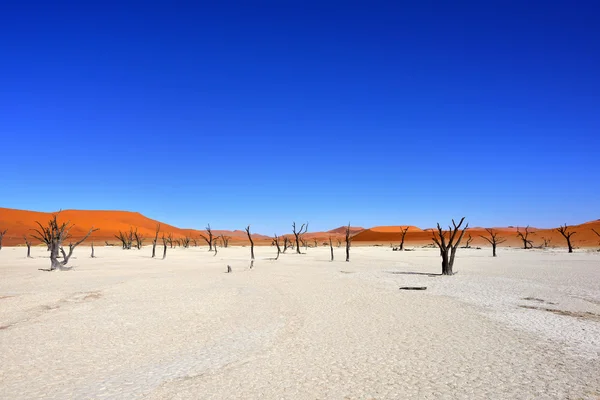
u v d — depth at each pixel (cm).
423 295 1922
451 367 888
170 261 4722
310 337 1160
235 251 7844
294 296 1916
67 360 973
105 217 15838
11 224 12331
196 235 17650
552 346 1045
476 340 1106
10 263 4262
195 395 753
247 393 759
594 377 821
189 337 1179
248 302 1762
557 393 739
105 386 805
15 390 786
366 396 735
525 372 853
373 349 1033
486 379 813
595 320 1352
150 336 1192
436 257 5453
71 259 5038
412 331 1214
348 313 1497
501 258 4988
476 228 18900
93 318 1446
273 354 1007
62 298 1897
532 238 11512
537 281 2455
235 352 1029
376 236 16012
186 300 1827
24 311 1583
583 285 2250
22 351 1046
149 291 2123
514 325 1282
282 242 15138
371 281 2525
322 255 6169
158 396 750
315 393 753
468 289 2119
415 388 770
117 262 4503
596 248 7481
